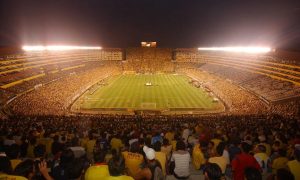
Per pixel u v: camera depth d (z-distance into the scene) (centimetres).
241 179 913
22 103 6009
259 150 1218
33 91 7412
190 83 10550
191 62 16188
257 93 7444
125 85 10169
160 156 1112
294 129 2244
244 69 10969
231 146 1237
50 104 6391
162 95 8250
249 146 1007
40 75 9162
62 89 8144
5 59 9000
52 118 3900
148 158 985
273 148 1380
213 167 785
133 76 13000
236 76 10156
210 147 1248
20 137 1777
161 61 16475
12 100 6194
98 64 14588
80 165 932
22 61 9769
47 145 1470
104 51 16738
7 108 5334
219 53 15062
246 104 6575
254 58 11475
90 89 9156
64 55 13762
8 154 1045
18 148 1070
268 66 9769
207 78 11138
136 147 1173
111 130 2364
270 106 5994
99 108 6731
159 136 1566
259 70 9931
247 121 3350
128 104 7119
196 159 1215
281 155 1130
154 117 4666
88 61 14962
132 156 1063
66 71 10950
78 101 7500
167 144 1369
